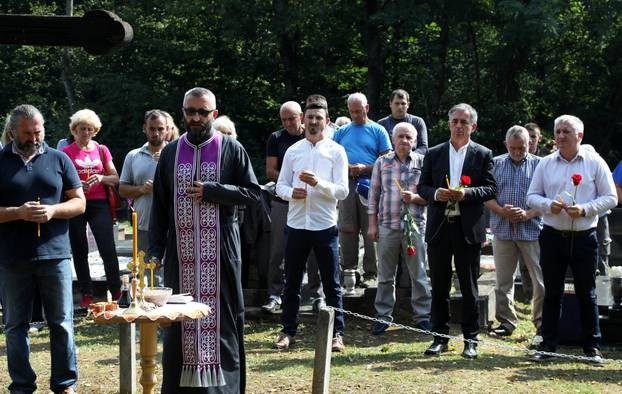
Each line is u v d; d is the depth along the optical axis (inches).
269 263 404.8
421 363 330.0
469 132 338.3
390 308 379.9
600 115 1204.5
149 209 392.8
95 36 251.0
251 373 318.0
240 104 1237.1
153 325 248.8
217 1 1148.5
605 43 1138.0
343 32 1197.1
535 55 1175.6
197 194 258.2
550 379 310.8
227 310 264.4
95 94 1262.3
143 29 1246.9
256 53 1237.7
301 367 324.8
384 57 1159.0
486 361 335.0
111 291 410.0
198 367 259.1
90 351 354.3
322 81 1240.8
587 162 335.6
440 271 339.0
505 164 386.0
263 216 408.2
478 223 334.3
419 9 1059.9
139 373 320.5
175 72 1262.3
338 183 345.7
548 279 339.0
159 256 269.7
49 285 280.8
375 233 380.5
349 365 327.0
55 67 1354.6
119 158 1201.4
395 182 372.8
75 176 285.9
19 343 278.2
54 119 1288.1
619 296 390.3
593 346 337.7
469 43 1157.1
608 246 462.3
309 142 350.0
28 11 1381.6
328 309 269.6
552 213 330.6
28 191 276.8
